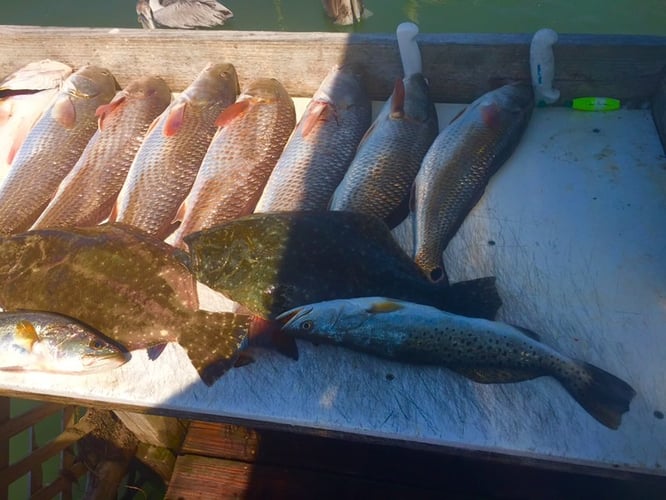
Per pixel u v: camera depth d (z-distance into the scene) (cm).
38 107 111
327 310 73
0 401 98
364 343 73
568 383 69
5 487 94
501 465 98
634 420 67
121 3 248
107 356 73
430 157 92
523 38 97
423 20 218
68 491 110
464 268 83
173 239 90
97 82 109
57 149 103
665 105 94
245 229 80
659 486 66
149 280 78
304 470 100
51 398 77
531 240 85
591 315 76
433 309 73
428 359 73
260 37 104
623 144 96
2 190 97
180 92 116
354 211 85
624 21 210
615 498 93
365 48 102
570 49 95
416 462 99
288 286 77
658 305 76
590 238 84
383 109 101
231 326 75
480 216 89
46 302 78
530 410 69
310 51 104
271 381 74
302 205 91
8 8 245
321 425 70
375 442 70
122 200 93
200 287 83
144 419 98
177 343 77
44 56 113
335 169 96
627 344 73
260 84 104
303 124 99
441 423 69
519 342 70
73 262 80
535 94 100
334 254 78
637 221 85
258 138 99
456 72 103
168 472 111
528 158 96
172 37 106
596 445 66
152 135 100
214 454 102
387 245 80
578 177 92
